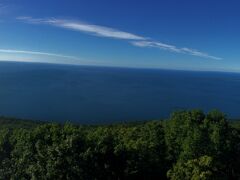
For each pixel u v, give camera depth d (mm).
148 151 38188
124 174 36312
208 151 37156
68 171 32156
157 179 38844
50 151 32406
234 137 40406
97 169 34000
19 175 33562
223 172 36750
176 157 39438
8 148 36750
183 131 39719
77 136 34125
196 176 31875
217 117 41562
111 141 36844
